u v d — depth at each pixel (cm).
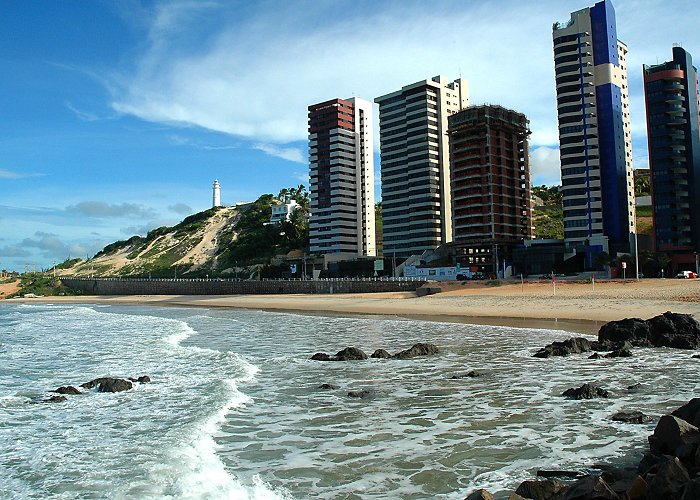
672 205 11075
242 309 8781
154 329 5131
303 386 2231
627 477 1109
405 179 16200
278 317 6550
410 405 1859
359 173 18138
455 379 2305
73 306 11956
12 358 3222
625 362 2653
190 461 1319
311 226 18238
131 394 2155
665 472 938
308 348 3453
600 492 929
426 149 15612
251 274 18088
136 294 16188
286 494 1112
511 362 2725
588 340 3369
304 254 18038
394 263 14025
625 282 7888
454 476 1186
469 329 4378
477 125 13562
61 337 4469
